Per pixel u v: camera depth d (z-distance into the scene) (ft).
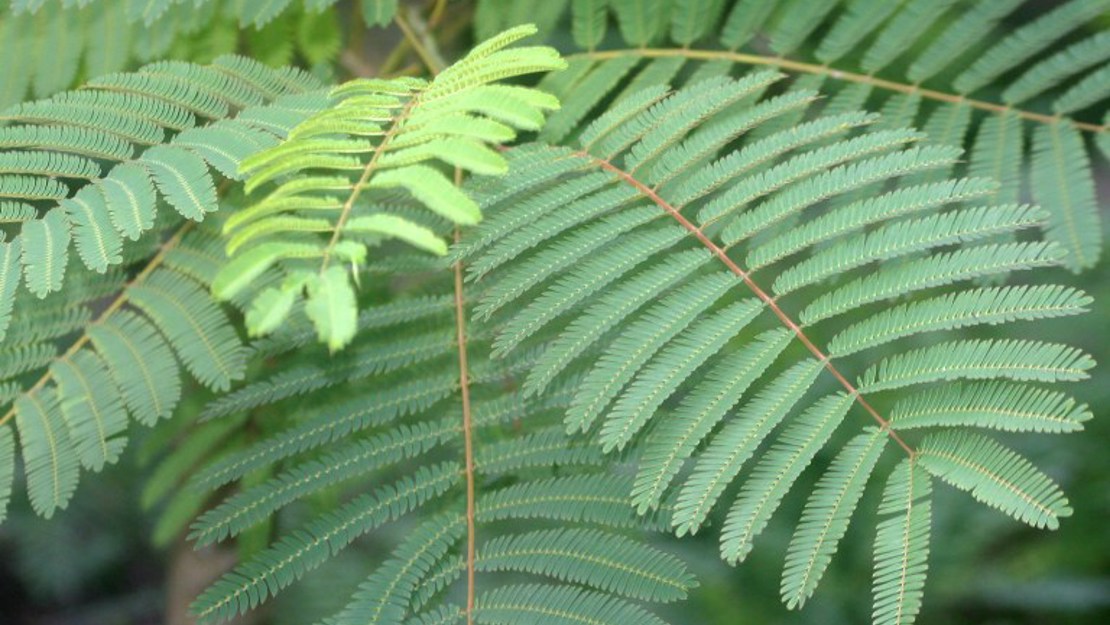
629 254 2.74
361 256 2.39
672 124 2.82
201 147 2.73
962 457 2.60
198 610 2.73
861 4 3.09
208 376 2.86
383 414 2.88
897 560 2.58
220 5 3.07
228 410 2.88
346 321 2.36
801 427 2.64
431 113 2.57
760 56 3.14
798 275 2.69
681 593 2.73
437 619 2.73
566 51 3.27
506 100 2.55
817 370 2.66
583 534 2.76
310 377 2.89
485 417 2.87
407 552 2.77
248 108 2.82
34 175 2.76
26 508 6.11
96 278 2.90
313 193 2.60
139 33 3.09
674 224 2.78
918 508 2.59
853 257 2.68
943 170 2.96
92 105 2.84
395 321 2.90
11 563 6.32
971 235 2.66
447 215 2.43
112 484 5.27
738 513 2.60
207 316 2.89
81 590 6.50
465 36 3.30
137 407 2.85
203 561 3.52
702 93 2.84
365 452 2.84
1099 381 4.17
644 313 2.75
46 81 3.11
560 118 3.06
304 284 2.38
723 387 2.66
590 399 2.64
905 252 2.67
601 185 2.79
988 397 2.60
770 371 2.73
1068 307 2.61
